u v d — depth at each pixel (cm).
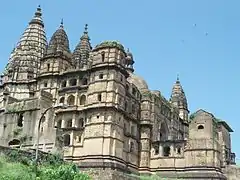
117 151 8444
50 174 5706
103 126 8444
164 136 10850
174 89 13600
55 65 9938
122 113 8850
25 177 5488
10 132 8994
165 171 9206
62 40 10438
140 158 9481
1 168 5662
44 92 9144
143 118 9844
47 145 8262
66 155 8600
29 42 11512
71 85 9588
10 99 9450
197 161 8938
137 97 9981
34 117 8869
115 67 8881
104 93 8712
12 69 10906
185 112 12962
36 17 12088
